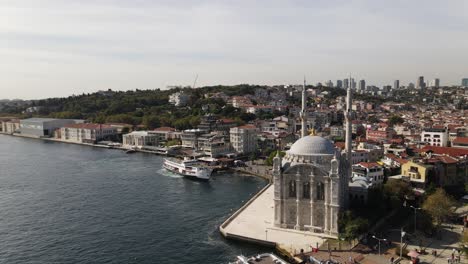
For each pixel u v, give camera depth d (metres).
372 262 119.19
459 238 138.50
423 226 143.38
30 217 171.12
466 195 189.12
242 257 120.25
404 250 124.38
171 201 194.00
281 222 149.12
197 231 152.62
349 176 169.62
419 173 194.25
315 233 142.38
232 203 190.00
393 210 161.62
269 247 135.25
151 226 158.88
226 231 145.75
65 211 179.00
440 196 152.75
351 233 129.75
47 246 140.88
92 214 174.50
